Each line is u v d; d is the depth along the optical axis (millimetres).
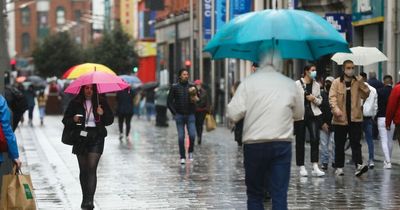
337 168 35344
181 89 41312
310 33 19406
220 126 78750
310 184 32562
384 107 38562
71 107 26109
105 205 27547
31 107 81875
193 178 35094
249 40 19203
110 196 29734
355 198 28766
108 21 165500
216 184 33000
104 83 25750
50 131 72688
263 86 19594
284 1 71750
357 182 33125
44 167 40094
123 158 44781
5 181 21172
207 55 103312
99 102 26109
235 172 37344
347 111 34750
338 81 34844
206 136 63844
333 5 66688
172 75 127750
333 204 27422
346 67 34500
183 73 41281
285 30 19297
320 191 30578
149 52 148500
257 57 20766
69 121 26016
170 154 47312
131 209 26672
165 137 63312
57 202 28203
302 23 19484
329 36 19562
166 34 129625
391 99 32875
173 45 126750
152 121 93250
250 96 19609
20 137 63656
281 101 19516
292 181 33562
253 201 20125
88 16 198125
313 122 35250
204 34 86375
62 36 163875
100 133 26125
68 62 162000
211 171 37844
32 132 71062
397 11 57906
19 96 32188
